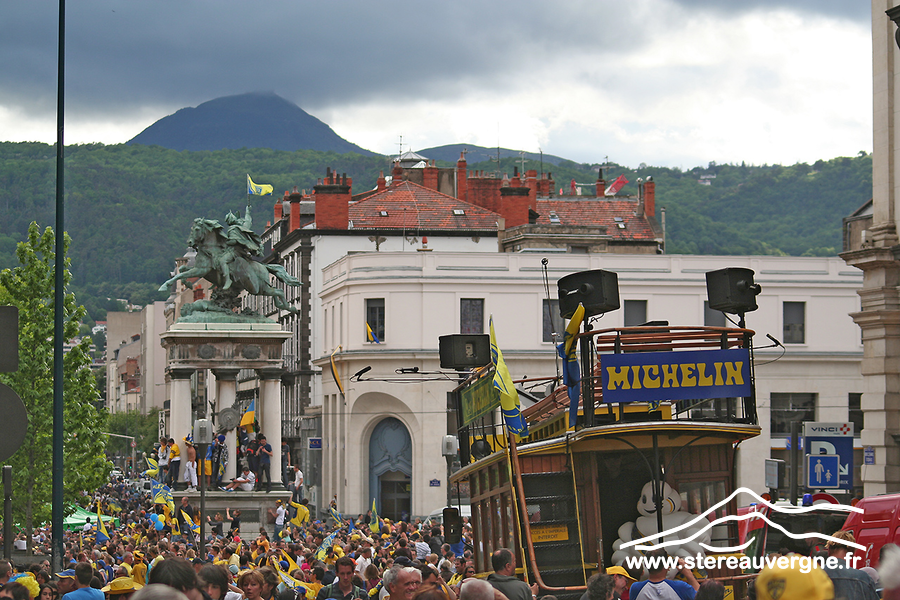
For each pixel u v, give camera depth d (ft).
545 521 74.38
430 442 286.66
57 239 98.63
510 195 367.86
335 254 368.27
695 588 65.16
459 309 291.99
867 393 152.76
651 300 293.23
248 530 226.38
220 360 235.81
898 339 150.61
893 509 78.69
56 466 94.43
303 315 369.91
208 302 240.32
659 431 72.49
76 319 205.77
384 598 63.36
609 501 74.28
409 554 102.94
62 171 100.63
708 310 294.46
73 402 203.72
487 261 294.25
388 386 289.33
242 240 238.48
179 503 226.58
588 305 73.46
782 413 288.51
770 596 31.50
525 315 293.02
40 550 161.27
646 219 415.23
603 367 72.74
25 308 202.59
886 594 29.91
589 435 72.23
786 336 292.20
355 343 295.48
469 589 42.70
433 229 367.66
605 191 479.82
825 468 122.72
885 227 150.30
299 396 374.22
